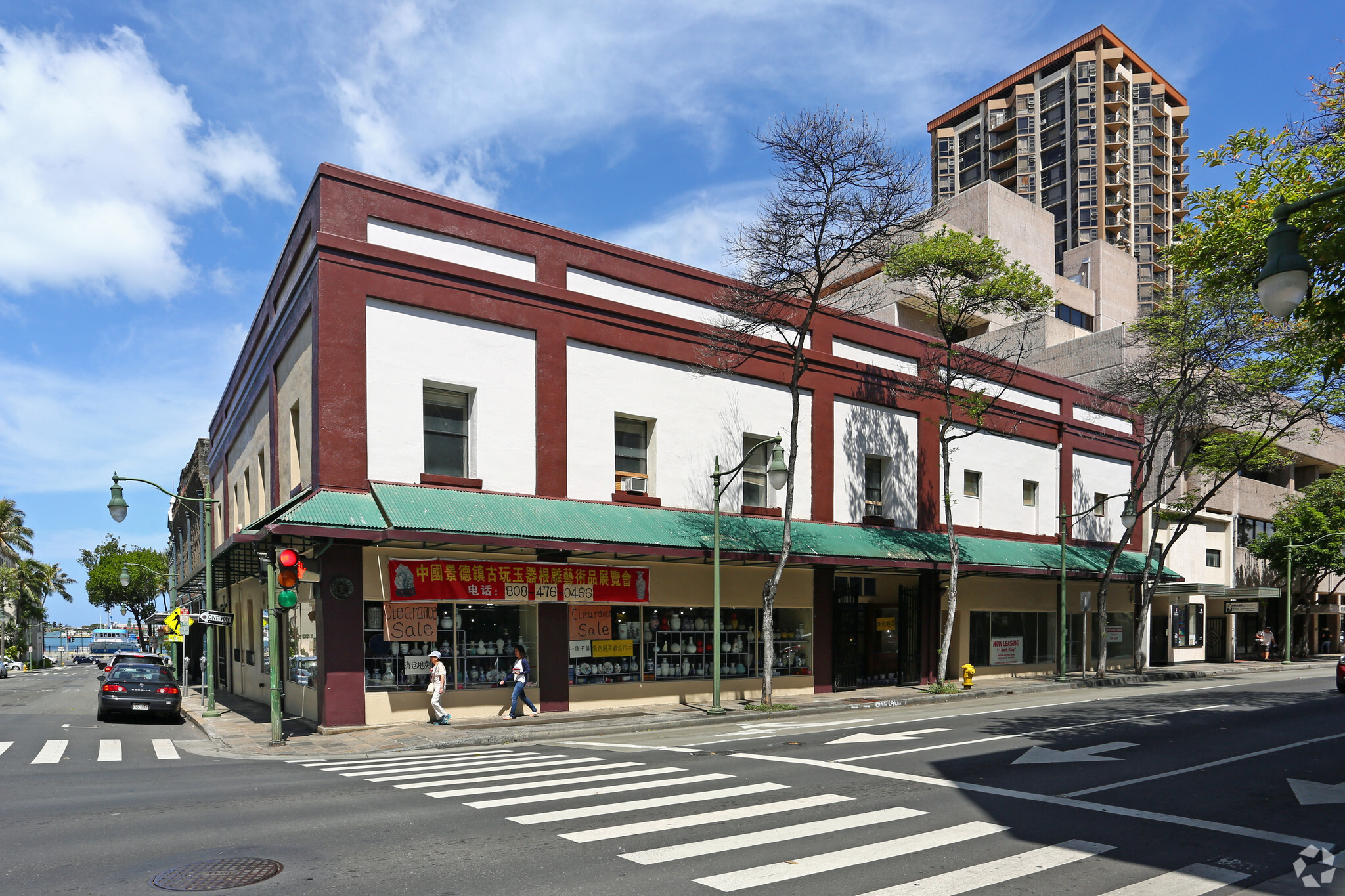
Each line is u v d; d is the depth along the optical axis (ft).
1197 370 109.81
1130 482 121.90
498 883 20.30
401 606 55.98
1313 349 53.16
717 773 35.88
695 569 70.64
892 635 88.22
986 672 96.53
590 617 64.54
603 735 53.78
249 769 39.50
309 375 57.67
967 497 95.81
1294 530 143.95
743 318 72.02
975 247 79.46
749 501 75.87
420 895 19.39
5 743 50.19
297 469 64.44
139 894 19.39
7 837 24.71
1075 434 111.65
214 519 118.21
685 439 71.15
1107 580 101.19
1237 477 151.33
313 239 56.18
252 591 85.40
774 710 64.44
